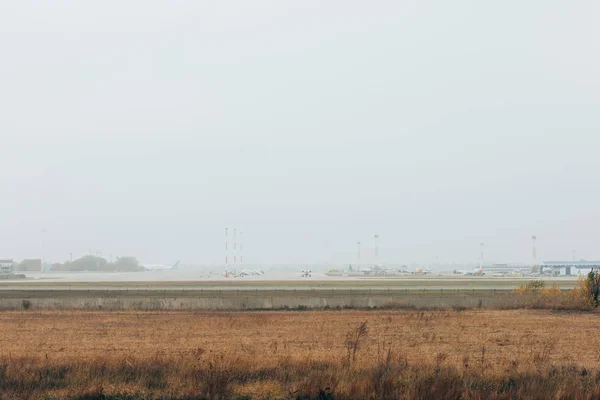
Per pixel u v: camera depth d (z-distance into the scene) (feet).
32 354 92.79
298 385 71.20
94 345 105.09
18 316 155.33
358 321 141.90
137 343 107.45
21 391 70.28
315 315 156.97
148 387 72.02
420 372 74.64
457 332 122.62
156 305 179.42
